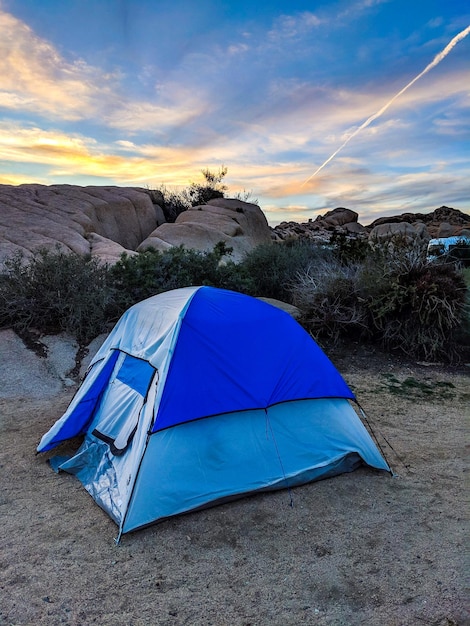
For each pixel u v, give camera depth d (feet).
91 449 14.25
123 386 14.43
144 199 57.67
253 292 33.76
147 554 10.30
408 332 26.11
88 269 28.40
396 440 16.16
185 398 12.25
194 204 71.31
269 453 12.78
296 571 9.74
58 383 21.90
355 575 9.59
